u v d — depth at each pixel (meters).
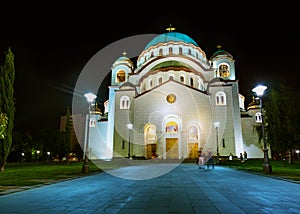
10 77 23.02
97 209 6.53
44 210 6.46
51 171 20.61
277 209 6.43
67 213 6.14
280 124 26.92
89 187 10.73
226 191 9.40
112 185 11.35
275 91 28.12
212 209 6.45
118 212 6.18
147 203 7.24
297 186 10.70
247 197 8.12
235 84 47.38
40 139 57.16
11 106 22.64
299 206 6.78
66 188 10.45
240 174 16.75
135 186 10.98
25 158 61.38
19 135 59.00
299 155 54.94
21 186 11.05
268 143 29.28
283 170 18.89
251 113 49.12
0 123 14.75
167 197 8.19
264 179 13.52
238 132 44.31
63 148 50.66
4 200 7.84
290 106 26.73
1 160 21.03
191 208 6.57
